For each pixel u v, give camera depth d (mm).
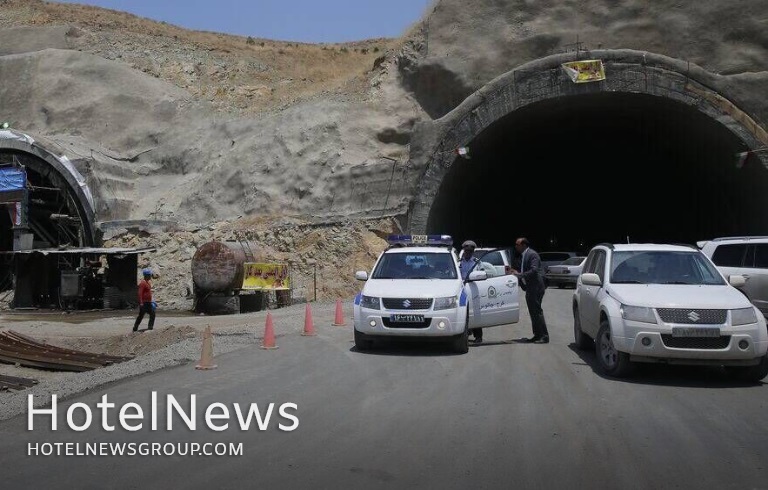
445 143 35031
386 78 40750
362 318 12117
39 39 53844
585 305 11766
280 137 39062
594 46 35500
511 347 12945
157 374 10211
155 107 45594
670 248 11211
